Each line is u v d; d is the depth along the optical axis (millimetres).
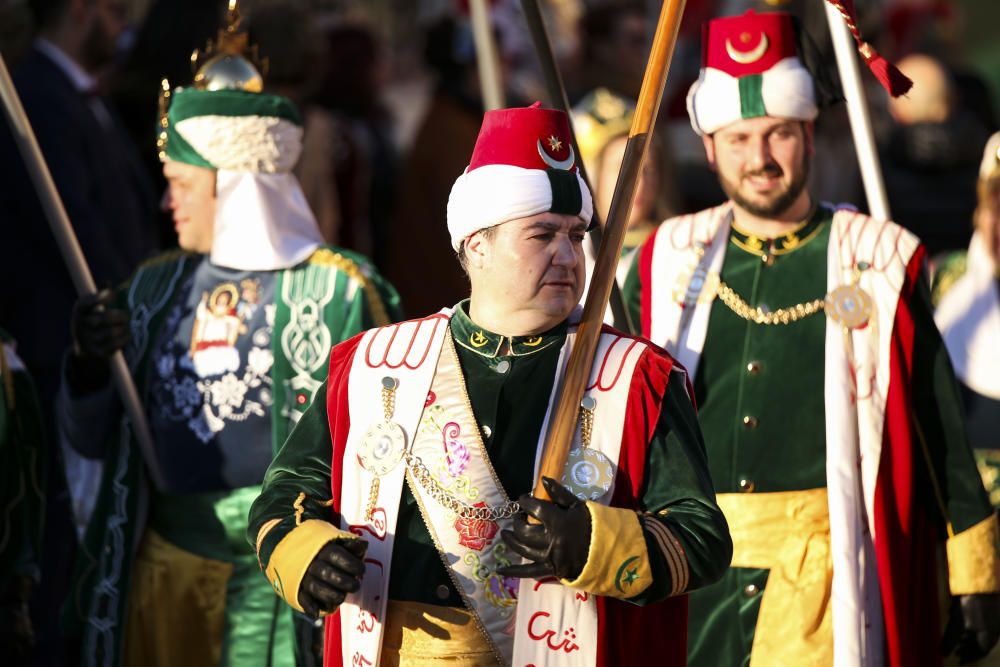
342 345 8891
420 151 20875
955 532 10625
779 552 10586
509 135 8273
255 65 11820
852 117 11875
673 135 20281
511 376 8453
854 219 10953
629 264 11492
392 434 8477
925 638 10805
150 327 11570
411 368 8586
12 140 14992
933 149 20203
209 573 11273
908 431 10570
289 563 8055
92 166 15570
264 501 8602
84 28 15680
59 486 14922
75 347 11234
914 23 25219
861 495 10500
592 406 8336
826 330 10680
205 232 11602
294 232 11680
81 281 11367
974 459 10641
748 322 10867
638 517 7910
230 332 11359
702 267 11094
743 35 10758
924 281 10773
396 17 33438
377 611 8391
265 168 11547
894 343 10609
